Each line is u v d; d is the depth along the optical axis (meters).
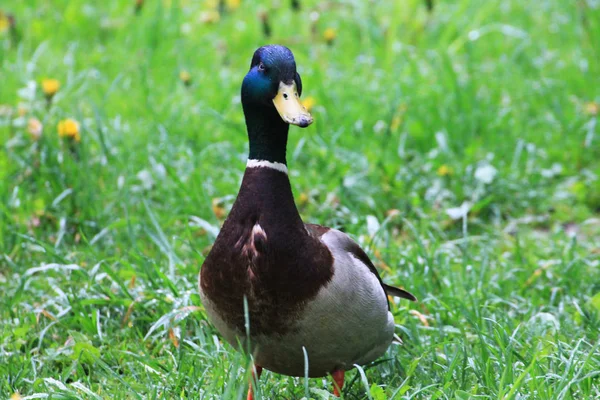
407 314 8.38
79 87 14.33
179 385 7.19
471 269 9.13
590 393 6.90
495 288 9.06
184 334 7.93
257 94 6.40
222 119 12.08
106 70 15.20
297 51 16.09
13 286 9.14
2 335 8.11
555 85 14.25
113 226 9.71
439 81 14.12
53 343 8.16
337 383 6.91
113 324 8.50
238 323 6.51
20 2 17.97
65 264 9.13
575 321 8.43
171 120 12.86
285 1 18.53
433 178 11.74
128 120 13.31
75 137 11.08
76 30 16.89
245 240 6.32
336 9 18.19
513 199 11.63
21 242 9.91
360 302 6.46
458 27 16.77
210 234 9.94
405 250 9.86
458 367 7.32
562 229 10.84
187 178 11.38
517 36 16.36
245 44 16.80
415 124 12.73
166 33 16.55
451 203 11.42
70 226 10.38
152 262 8.94
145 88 13.65
